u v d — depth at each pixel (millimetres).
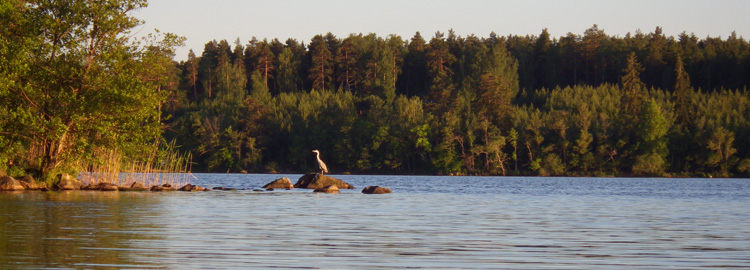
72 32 160625
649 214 101562
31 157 165500
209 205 110125
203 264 49375
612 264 51188
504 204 124500
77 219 82125
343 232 71000
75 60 157625
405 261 51844
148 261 50250
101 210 96750
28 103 157875
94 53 161000
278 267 48531
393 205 116375
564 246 61062
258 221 82250
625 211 108062
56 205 106438
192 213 93312
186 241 61781
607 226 80375
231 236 66125
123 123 159875
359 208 107250
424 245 61000
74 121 151500
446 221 85188
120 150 163000
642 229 76875
